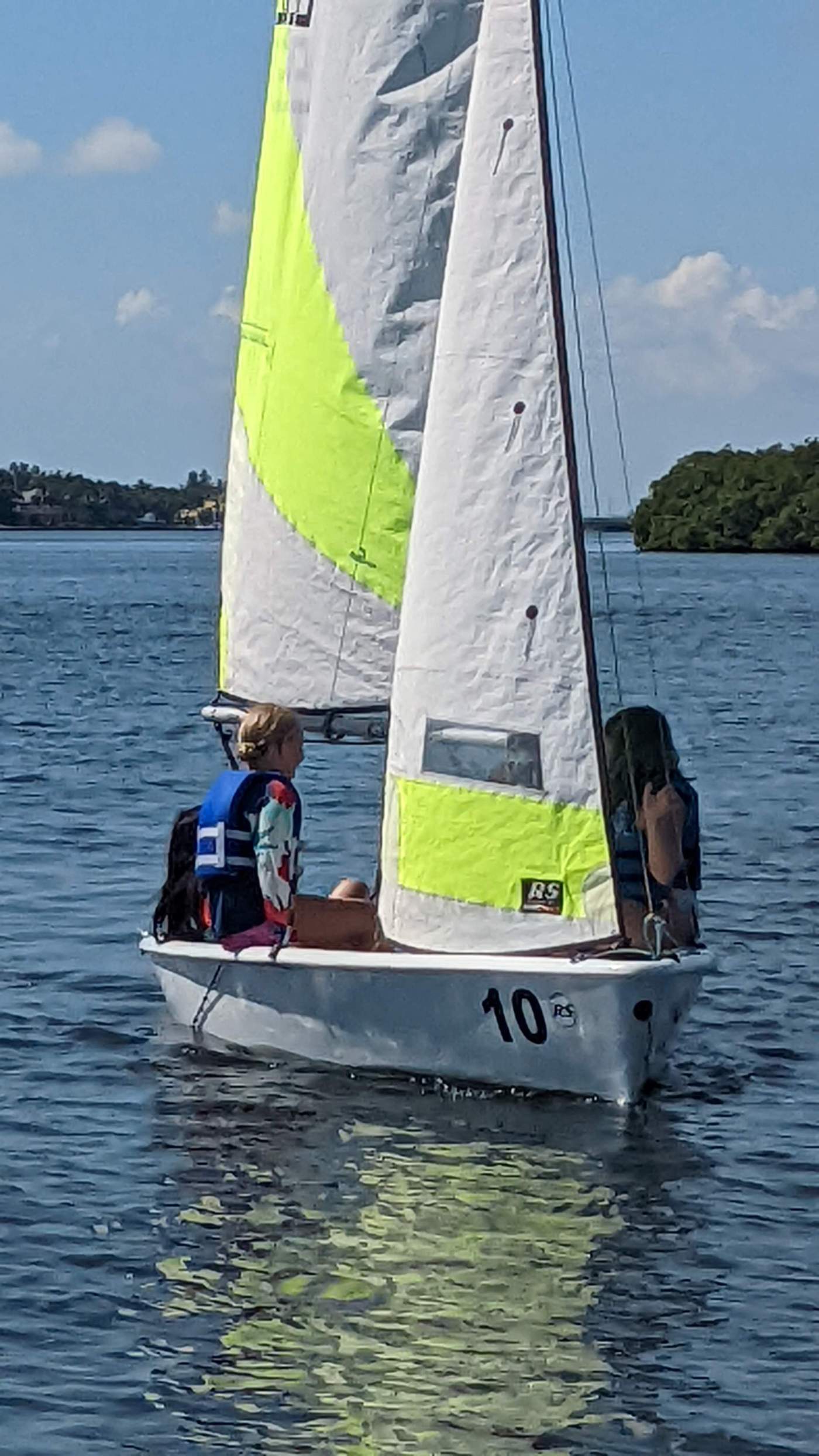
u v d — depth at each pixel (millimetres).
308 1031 11820
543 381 11039
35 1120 11055
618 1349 8312
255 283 13617
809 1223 9602
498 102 11109
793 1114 11141
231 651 13789
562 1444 7605
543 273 11047
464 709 11172
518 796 11031
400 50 12852
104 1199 9883
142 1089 11555
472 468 11172
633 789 11508
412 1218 9609
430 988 11328
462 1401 7902
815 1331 8484
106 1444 7609
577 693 10914
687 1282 8930
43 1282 8938
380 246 12984
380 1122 10945
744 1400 7922
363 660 13266
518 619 11047
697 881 11789
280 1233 9469
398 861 11461
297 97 13234
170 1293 8828
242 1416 7801
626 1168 10266
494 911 11117
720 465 145125
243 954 11797
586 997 10906
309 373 13266
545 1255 9211
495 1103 11250
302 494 13328
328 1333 8453
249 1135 10766
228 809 11891
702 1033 12742
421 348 12992
